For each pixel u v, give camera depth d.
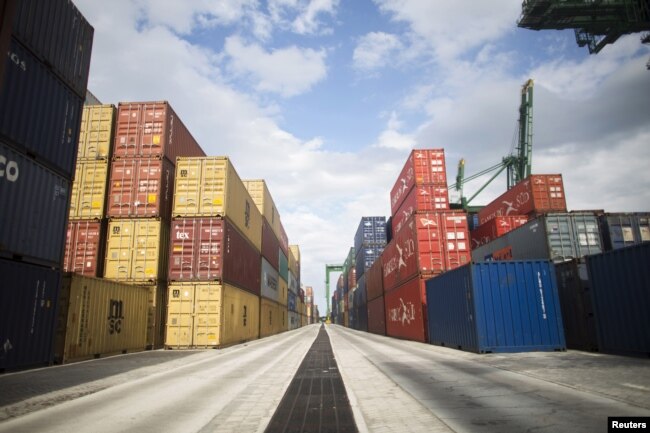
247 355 19.77
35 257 13.82
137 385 11.02
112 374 13.05
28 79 13.59
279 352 21.45
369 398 9.00
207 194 25.22
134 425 6.92
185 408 8.22
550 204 31.84
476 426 6.45
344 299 106.19
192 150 30.33
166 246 25.27
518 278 17.44
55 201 14.95
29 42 13.66
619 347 14.46
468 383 10.35
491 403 8.02
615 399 7.89
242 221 30.66
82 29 16.78
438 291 22.67
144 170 24.69
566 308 18.25
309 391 10.04
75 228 23.95
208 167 25.59
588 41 42.69
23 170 13.30
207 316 23.88
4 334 12.55
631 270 13.96
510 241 25.55
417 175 28.72
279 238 55.25
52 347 14.79
